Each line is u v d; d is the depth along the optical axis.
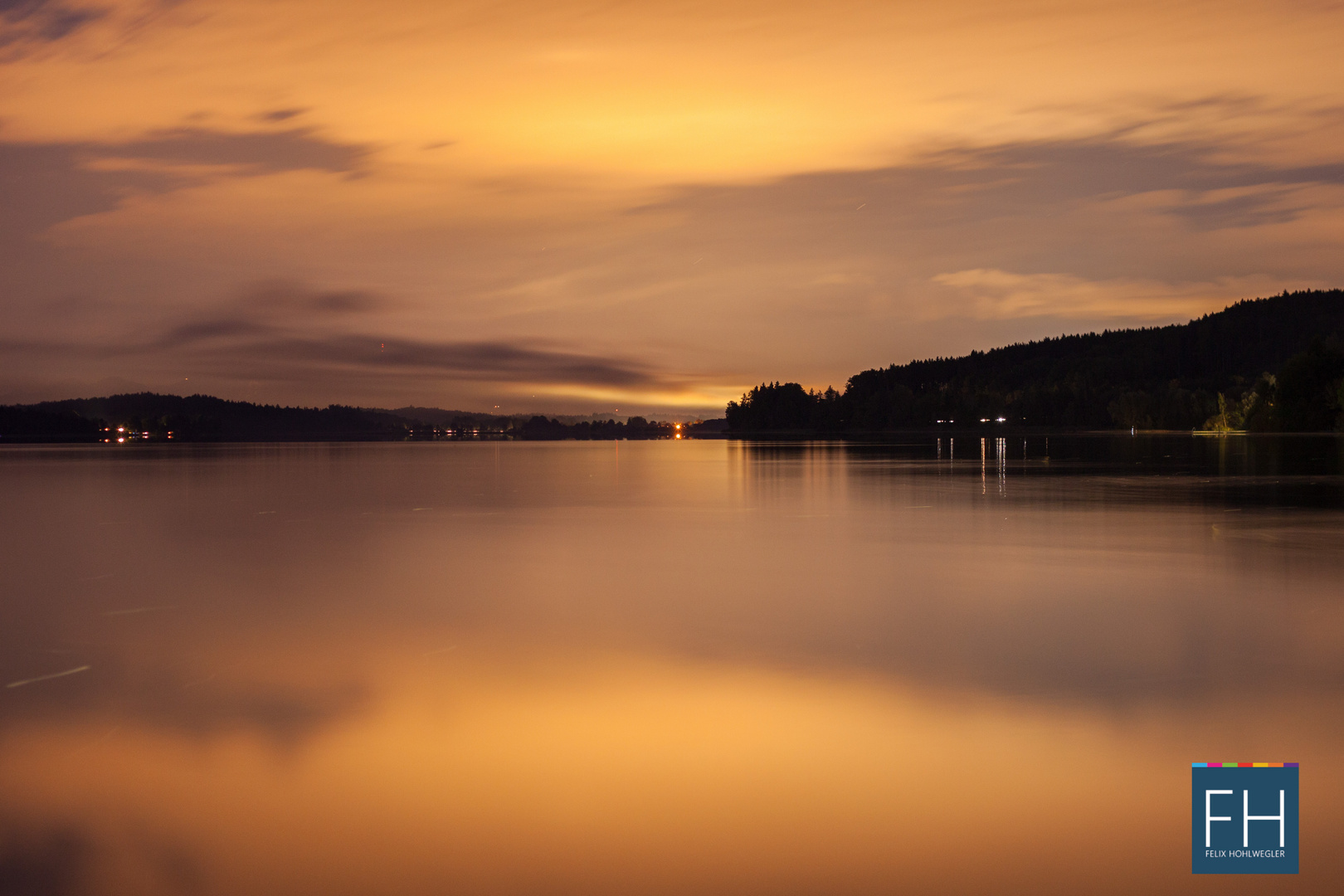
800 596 19.34
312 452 150.38
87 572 23.34
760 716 11.62
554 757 10.41
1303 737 10.63
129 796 9.63
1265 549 24.77
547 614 17.75
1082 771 9.84
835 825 8.79
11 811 9.32
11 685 13.31
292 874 8.18
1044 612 17.31
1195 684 12.59
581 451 163.75
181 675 13.74
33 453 137.75
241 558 25.48
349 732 11.27
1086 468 68.31
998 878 7.95
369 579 21.92
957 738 10.77
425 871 8.18
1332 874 7.95
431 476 70.31
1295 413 147.88
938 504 39.84
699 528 32.44
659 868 8.15
